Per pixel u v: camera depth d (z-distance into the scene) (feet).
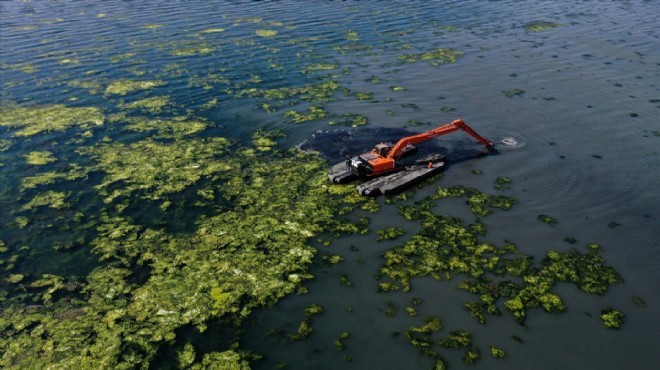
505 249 96.48
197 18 292.81
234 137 148.05
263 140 144.87
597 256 94.07
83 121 161.48
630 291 85.76
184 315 82.99
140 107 171.94
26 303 86.69
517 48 218.59
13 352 76.48
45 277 92.99
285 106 168.14
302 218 107.34
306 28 263.70
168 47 238.07
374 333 78.54
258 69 205.26
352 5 313.53
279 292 87.10
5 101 179.22
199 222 107.55
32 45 246.27
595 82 178.50
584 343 76.13
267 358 74.84
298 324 80.64
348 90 179.42
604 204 109.60
